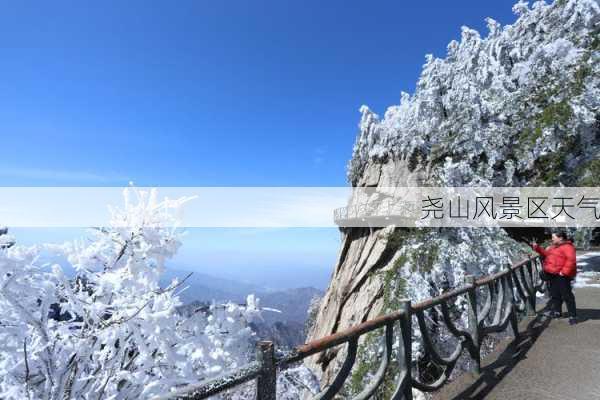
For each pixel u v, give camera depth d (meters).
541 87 20.42
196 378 3.12
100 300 3.37
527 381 4.38
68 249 3.21
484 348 6.57
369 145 35.59
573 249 6.88
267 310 3.51
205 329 3.45
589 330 6.32
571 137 17.08
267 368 1.98
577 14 21.55
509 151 20.25
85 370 3.28
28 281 2.92
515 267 6.66
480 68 27.19
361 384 9.52
